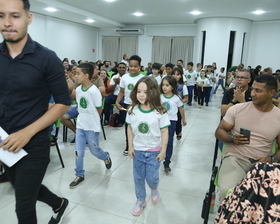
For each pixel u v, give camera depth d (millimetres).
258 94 1530
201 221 1838
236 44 10031
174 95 2576
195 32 11438
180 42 11781
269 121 1600
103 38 13219
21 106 1077
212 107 6746
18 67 1035
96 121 2271
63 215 1799
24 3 972
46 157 1206
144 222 1805
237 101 2303
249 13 8641
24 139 1043
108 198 2102
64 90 1152
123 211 1930
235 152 1709
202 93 6617
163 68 5918
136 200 2088
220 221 1079
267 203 997
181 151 3307
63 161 2838
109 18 10562
